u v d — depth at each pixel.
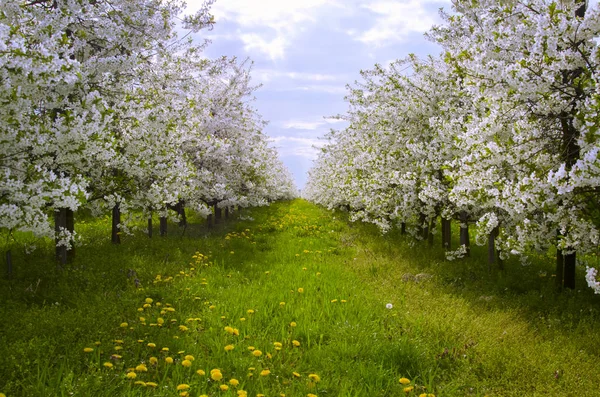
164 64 10.59
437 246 13.16
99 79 8.50
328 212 30.00
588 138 5.38
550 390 4.35
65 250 8.62
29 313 5.75
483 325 6.18
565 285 8.05
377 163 13.05
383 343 5.23
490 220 7.88
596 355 5.36
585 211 6.27
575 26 6.15
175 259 10.45
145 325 5.62
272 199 37.59
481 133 7.82
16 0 6.55
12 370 4.13
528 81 6.43
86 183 6.99
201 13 10.33
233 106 18.03
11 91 5.38
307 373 4.60
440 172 11.18
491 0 8.27
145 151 10.00
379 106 13.72
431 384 4.41
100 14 8.61
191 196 14.15
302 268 9.77
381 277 9.39
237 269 9.89
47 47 6.03
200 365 4.45
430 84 11.72
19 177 6.24
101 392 3.78
